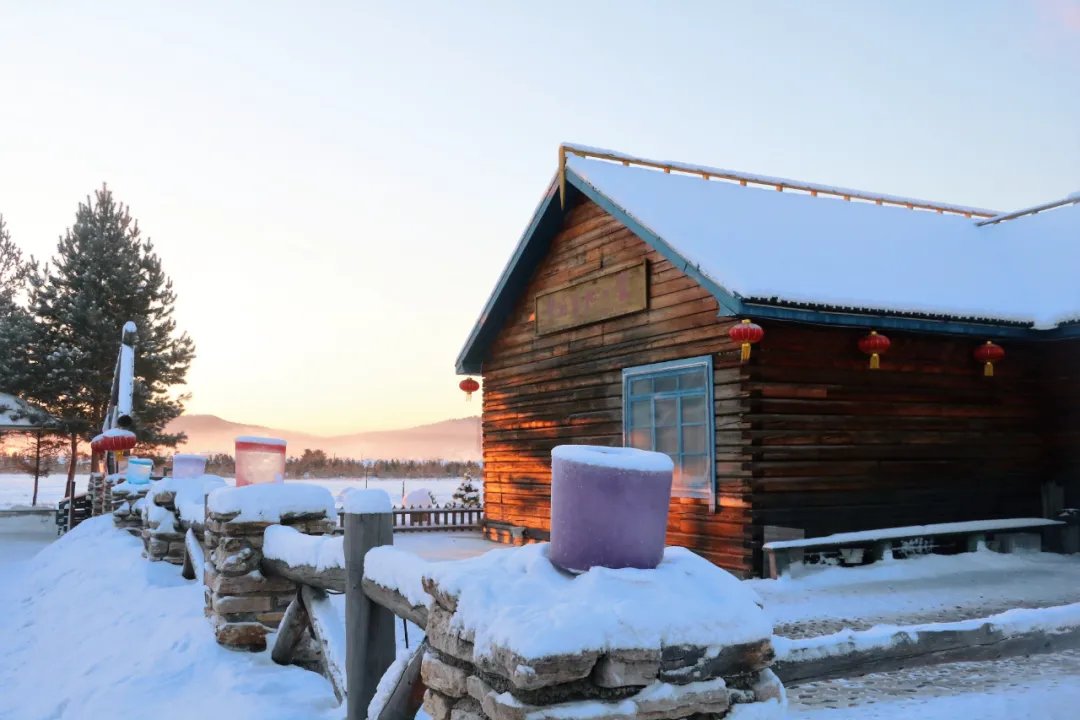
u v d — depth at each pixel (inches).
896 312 407.5
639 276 479.8
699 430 432.8
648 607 97.1
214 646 252.2
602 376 516.1
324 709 197.5
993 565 417.1
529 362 602.2
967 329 438.3
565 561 110.0
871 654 117.8
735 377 410.3
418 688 144.0
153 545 419.8
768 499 399.2
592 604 96.4
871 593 341.4
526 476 598.9
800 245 472.1
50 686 279.3
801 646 114.8
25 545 876.6
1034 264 549.6
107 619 344.2
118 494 614.5
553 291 570.3
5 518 1082.7
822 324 405.1
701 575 107.1
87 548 565.6
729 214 504.7
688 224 454.0
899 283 448.1
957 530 425.7
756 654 100.7
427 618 135.4
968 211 686.5
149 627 303.3
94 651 303.1
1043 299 483.5
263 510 257.8
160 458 1401.3
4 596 524.4
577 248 546.6
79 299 1300.4
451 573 116.1
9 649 365.4
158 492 439.8
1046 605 314.8
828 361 427.5
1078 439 486.9
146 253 1412.4
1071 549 467.5
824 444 419.8
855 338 438.3
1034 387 503.5
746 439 400.5
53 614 412.2
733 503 405.4
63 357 1261.1
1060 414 496.4
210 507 274.4
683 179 567.5
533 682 90.0
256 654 247.4
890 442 441.1
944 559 421.7
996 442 481.1
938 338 468.1
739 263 406.3
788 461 408.2
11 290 1514.5
